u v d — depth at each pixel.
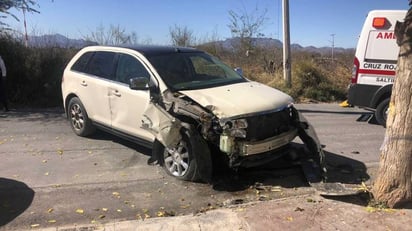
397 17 8.90
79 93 7.78
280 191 5.54
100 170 6.34
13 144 7.70
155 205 5.14
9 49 12.15
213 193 5.50
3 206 5.09
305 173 5.86
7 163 6.66
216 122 5.42
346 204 4.94
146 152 7.20
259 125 5.55
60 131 8.65
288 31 13.73
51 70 12.34
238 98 5.72
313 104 12.98
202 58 7.04
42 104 11.95
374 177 6.07
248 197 5.37
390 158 4.75
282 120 5.90
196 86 6.20
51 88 12.10
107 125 7.20
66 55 12.68
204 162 5.54
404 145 4.63
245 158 5.54
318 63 15.82
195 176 5.68
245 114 5.43
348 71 15.17
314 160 6.03
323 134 8.72
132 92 6.50
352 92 9.58
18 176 6.09
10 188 5.64
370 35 9.22
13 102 11.95
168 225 4.47
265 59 17.42
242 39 18.19
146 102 6.24
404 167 4.66
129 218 4.80
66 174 6.18
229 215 4.70
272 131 5.72
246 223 4.50
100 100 7.25
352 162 6.77
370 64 9.27
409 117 4.58
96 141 7.86
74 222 4.68
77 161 6.75
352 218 4.58
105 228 4.40
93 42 14.14
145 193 5.50
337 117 10.67
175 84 6.16
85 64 7.80
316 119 10.41
